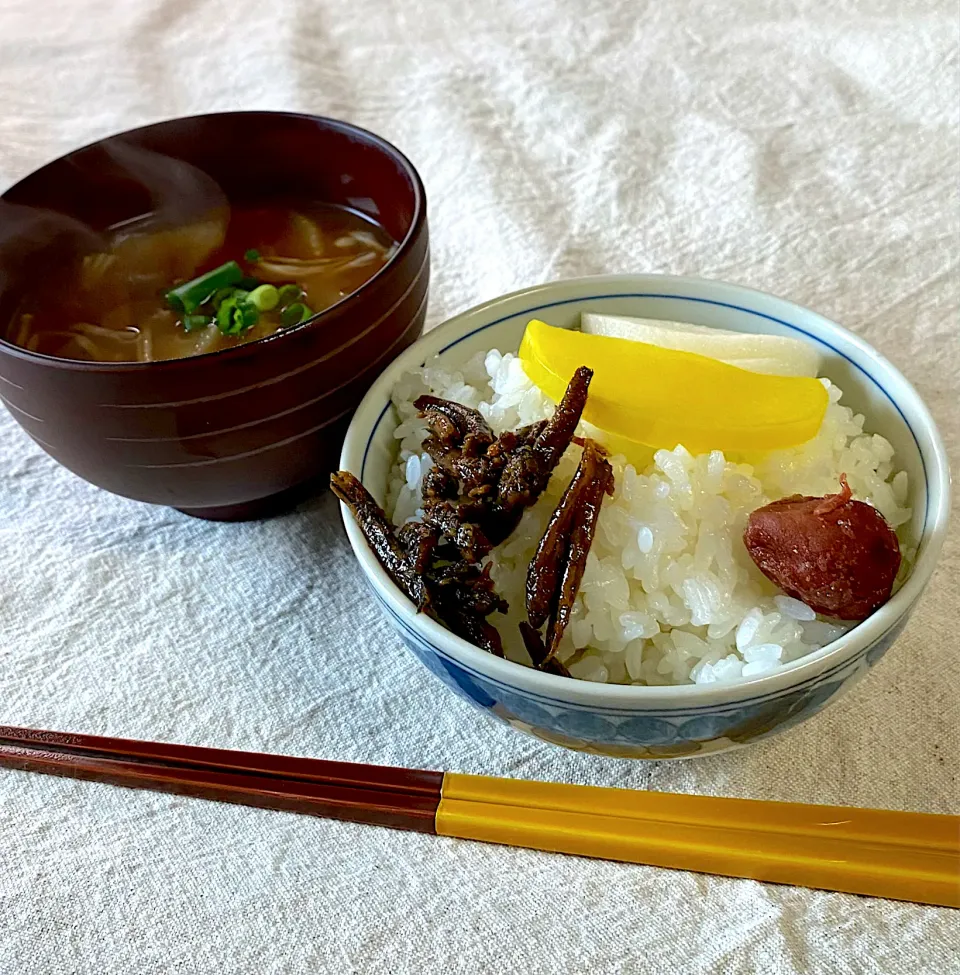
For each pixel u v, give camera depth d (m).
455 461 0.21
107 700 0.23
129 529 0.28
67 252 0.28
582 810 0.20
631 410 0.22
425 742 0.22
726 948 0.18
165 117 0.45
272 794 0.21
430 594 0.20
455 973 0.18
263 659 0.24
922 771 0.20
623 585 0.21
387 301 0.23
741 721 0.18
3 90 0.48
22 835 0.21
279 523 0.27
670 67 0.45
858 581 0.18
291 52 0.48
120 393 0.21
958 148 0.37
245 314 0.26
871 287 0.32
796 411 0.21
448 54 0.48
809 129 0.40
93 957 0.19
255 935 0.19
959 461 0.26
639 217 0.36
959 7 0.45
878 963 0.17
